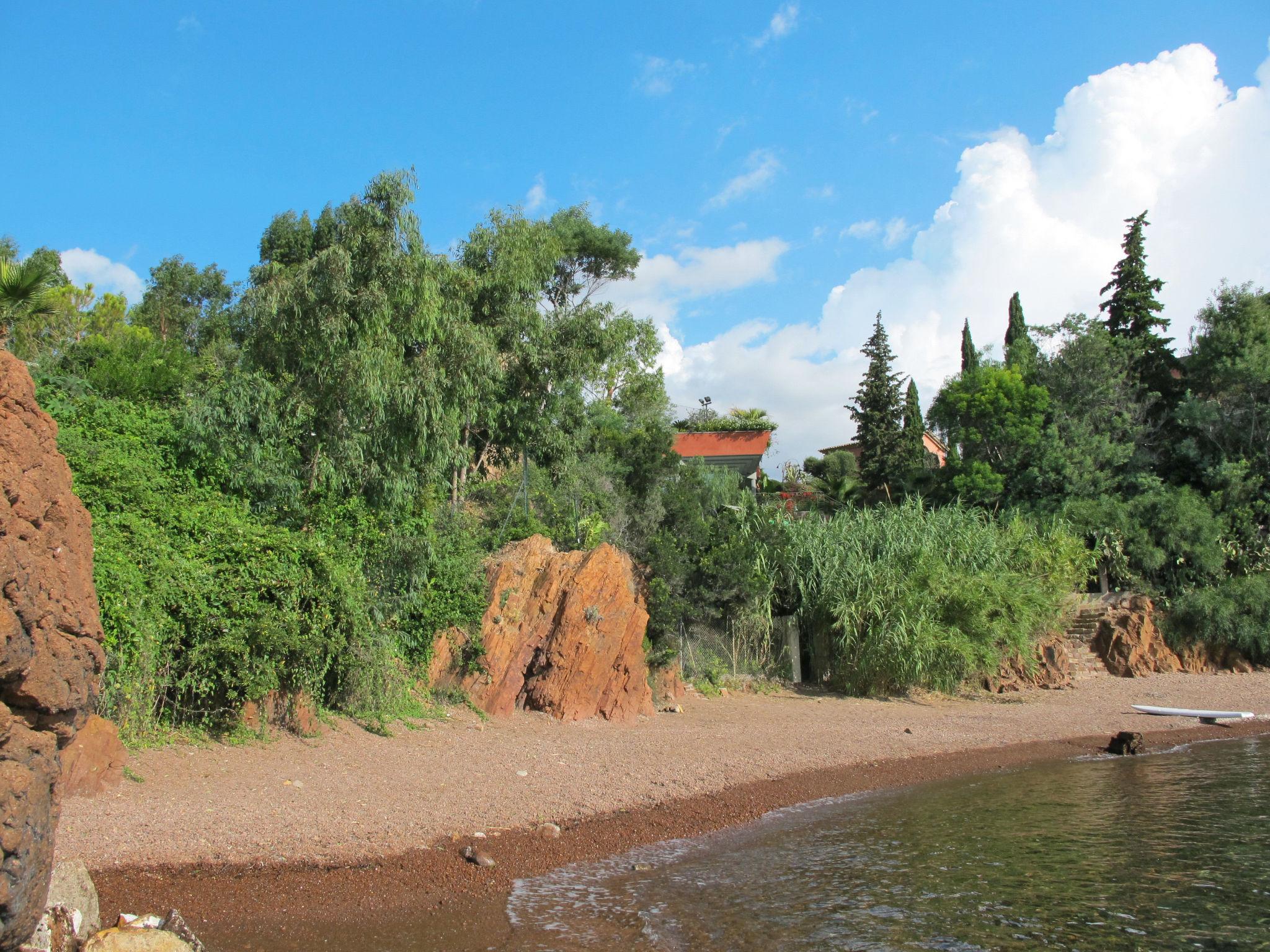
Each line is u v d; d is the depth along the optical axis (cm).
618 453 2689
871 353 5047
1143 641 3098
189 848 941
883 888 955
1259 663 3186
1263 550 3372
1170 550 3341
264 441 1641
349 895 887
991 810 1342
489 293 2312
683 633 2355
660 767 1523
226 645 1283
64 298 3234
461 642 1797
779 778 1523
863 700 2366
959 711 2303
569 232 4097
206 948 746
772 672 2470
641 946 784
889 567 2498
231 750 1289
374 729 1520
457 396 1855
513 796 1277
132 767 1143
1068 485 3616
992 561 2673
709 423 5184
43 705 547
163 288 4678
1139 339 3972
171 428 1588
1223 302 3894
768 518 2617
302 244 3228
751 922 848
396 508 1764
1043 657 2827
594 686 1869
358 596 1546
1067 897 922
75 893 671
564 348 2370
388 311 1686
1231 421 3625
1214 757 1803
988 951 780
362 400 1675
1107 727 2133
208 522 1448
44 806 538
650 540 2314
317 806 1128
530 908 882
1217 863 1046
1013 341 5394
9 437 537
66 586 579
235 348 2647
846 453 5581
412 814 1146
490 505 2323
